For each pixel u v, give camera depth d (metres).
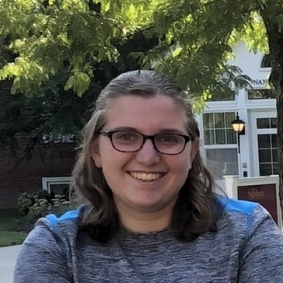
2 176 22.28
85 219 2.17
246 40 9.23
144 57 7.84
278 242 2.09
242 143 18.00
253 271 2.05
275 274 2.03
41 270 2.06
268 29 6.66
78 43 7.35
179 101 2.15
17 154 21.92
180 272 2.06
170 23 6.21
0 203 22.30
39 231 2.17
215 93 6.97
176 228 2.13
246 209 2.21
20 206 19.42
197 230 2.12
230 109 18.06
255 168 18.05
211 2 6.08
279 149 6.89
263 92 17.92
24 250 2.13
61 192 22.14
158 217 2.16
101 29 7.25
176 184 2.13
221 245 2.10
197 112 8.51
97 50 7.58
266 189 10.34
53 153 22.06
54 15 7.25
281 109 6.82
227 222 2.14
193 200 2.18
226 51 6.91
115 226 2.16
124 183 2.12
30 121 19.17
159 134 2.10
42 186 22.16
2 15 7.42
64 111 18.03
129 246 2.13
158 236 2.13
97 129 2.19
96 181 2.23
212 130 18.22
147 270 2.07
